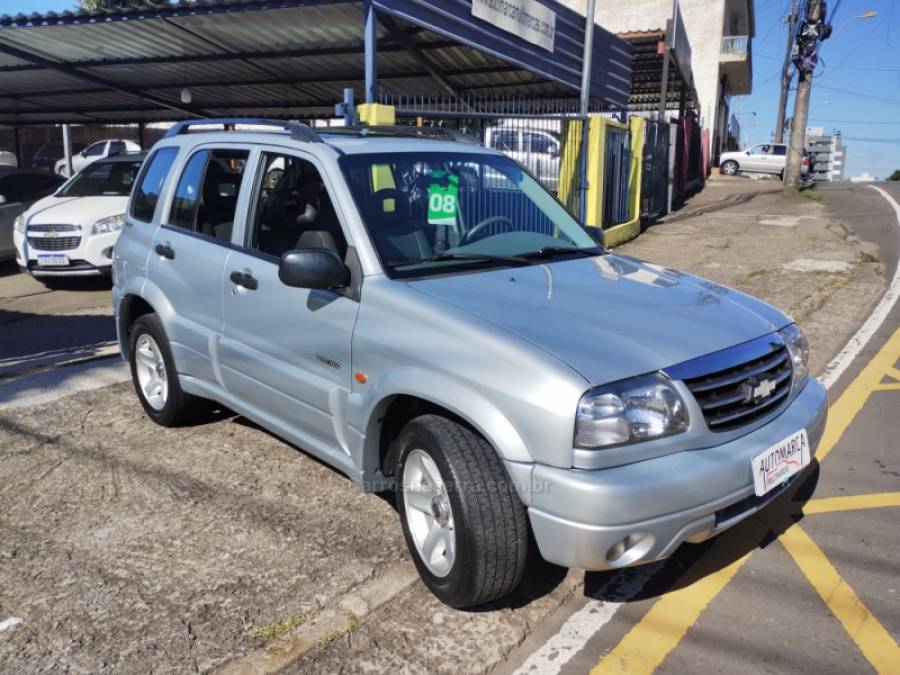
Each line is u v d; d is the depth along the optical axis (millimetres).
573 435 2867
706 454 3053
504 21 11070
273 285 4102
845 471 4766
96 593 3496
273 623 3273
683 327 3344
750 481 3125
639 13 34906
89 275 10633
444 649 3139
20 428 5430
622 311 3443
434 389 3197
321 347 3803
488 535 3041
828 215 17375
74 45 12211
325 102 17375
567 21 13078
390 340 3426
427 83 14336
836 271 10758
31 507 4297
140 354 5449
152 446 5109
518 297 3500
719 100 38562
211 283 4590
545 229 4617
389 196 4070
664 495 2871
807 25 22266
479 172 4562
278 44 11828
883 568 3713
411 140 4562
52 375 6629
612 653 3131
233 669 3006
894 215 16844
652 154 16641
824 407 3732
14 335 8266
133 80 15234
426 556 3400
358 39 11289
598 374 2936
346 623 3271
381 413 3553
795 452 3359
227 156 4801
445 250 4031
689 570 3727
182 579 3600
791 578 3645
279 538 3957
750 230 15141
